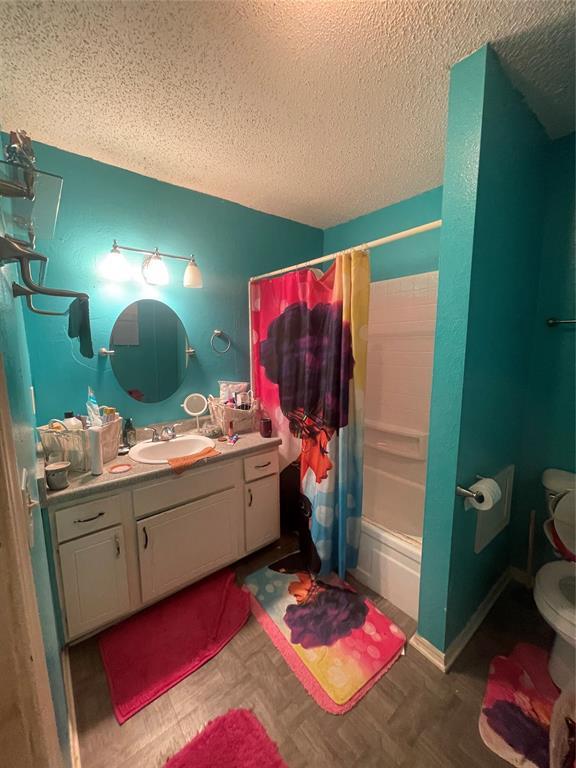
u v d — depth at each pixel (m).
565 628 1.09
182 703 1.18
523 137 1.30
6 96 1.20
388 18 0.92
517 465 1.75
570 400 1.58
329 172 1.80
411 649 1.39
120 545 1.43
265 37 0.98
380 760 1.02
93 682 1.26
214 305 2.19
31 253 0.70
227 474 1.76
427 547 1.32
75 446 1.45
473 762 1.01
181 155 1.63
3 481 0.34
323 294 1.75
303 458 1.88
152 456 1.79
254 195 2.09
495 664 1.32
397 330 2.10
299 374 1.92
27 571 0.42
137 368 1.90
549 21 0.94
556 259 1.57
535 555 1.74
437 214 2.01
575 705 1.04
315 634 1.45
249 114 1.33
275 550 2.04
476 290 1.13
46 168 1.54
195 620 1.53
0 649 0.34
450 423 1.19
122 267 1.70
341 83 1.17
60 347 1.65
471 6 0.89
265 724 1.11
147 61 1.06
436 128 1.42
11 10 0.88
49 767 0.38
